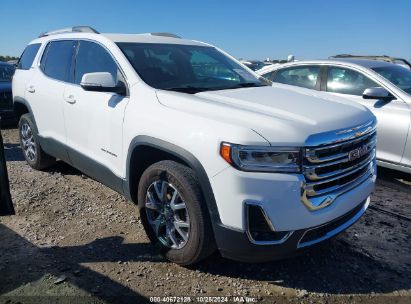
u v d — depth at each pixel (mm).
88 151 3963
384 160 5223
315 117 2814
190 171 2875
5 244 3424
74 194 4555
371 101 5395
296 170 2549
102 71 3842
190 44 4398
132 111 3307
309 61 6418
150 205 3240
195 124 2779
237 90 3547
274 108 2949
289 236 2602
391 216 4191
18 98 5285
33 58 5223
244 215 2559
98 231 3686
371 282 3020
